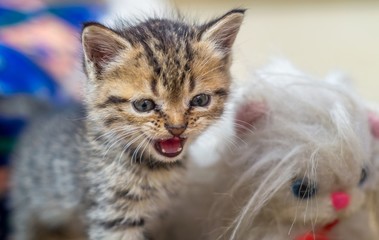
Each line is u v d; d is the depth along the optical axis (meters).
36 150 0.37
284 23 0.72
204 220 0.30
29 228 0.38
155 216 0.32
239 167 0.29
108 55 0.29
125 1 0.51
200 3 0.76
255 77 0.30
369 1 0.84
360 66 0.57
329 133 0.28
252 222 0.28
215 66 0.30
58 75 0.43
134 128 0.29
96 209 0.31
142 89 0.29
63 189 0.35
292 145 0.28
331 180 0.27
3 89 0.38
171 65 0.29
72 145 0.34
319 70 0.55
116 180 0.30
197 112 0.29
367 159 0.28
